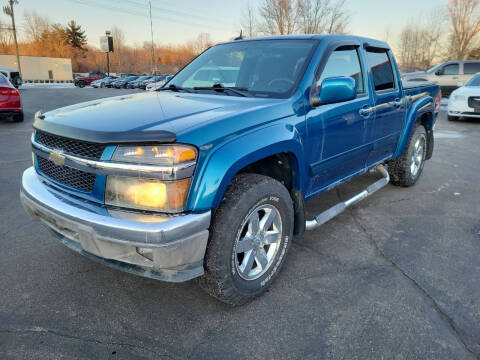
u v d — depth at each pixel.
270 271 2.39
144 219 1.78
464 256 2.89
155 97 2.69
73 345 1.94
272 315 2.19
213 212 2.00
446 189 4.58
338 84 2.43
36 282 2.50
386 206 3.97
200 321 2.14
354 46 3.15
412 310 2.22
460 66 15.20
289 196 2.43
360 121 3.11
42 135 2.29
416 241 3.15
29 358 1.84
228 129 1.98
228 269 2.05
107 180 1.87
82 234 1.89
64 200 2.03
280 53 2.87
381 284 2.50
